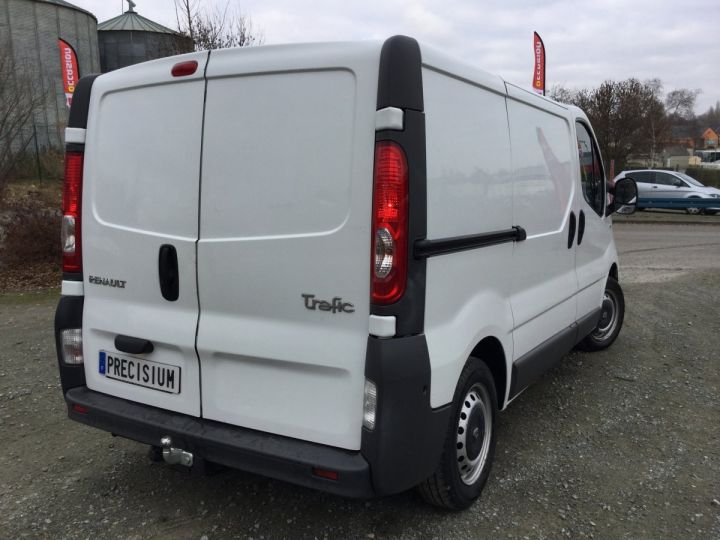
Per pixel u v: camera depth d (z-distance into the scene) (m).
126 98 3.03
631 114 27.56
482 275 3.10
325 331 2.59
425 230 2.53
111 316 3.14
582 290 4.79
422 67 2.56
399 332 2.48
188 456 2.84
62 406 4.57
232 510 3.20
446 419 2.75
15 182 14.75
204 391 2.90
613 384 4.99
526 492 3.36
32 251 9.94
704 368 5.38
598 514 3.15
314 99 2.54
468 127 2.94
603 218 5.29
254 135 2.67
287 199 2.61
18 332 6.59
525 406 4.55
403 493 3.36
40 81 19.09
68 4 21.88
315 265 2.57
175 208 2.88
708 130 81.94
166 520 3.11
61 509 3.21
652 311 7.41
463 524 3.06
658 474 3.55
